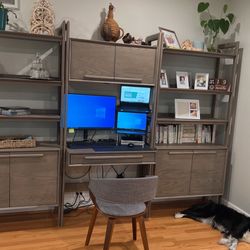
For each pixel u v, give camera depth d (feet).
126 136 10.50
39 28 9.10
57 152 9.29
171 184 10.73
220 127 12.09
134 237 9.02
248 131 10.77
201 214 10.70
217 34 11.76
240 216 10.30
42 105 10.27
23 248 8.37
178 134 11.38
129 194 7.16
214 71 12.05
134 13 10.76
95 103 10.21
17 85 9.91
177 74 11.19
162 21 11.12
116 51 9.61
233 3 11.57
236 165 11.35
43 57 10.02
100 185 7.17
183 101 11.36
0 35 8.63
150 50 9.93
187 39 11.53
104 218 10.31
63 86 9.09
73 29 10.22
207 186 11.21
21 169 9.03
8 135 10.03
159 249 8.64
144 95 10.63
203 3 10.91
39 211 10.64
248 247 8.98
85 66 9.37
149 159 9.96
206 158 11.02
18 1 9.53
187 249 8.74
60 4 9.97
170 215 10.92
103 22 10.46
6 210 10.36
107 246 7.63
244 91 10.99
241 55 11.15
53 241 8.80
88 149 9.46
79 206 11.09
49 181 9.36
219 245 9.04
